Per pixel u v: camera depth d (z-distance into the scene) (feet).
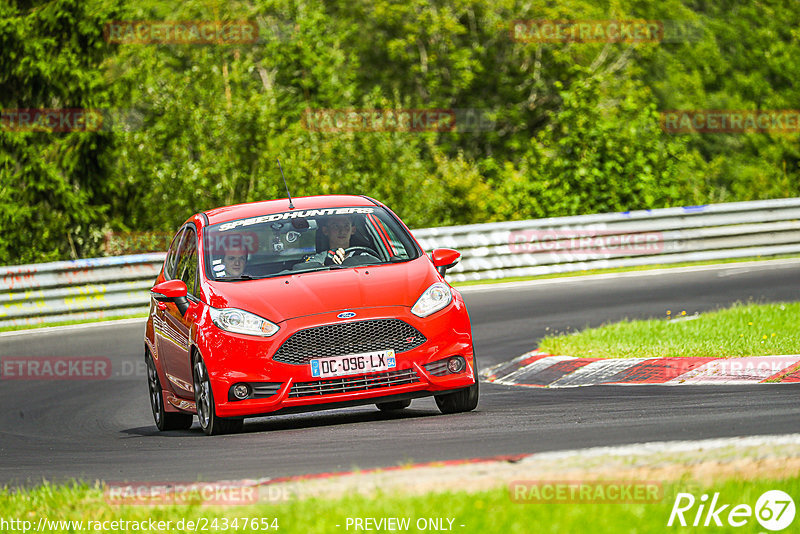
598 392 109.70
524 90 465.88
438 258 102.94
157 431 114.32
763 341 121.49
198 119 317.63
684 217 244.42
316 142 321.52
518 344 154.81
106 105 327.88
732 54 528.22
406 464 66.33
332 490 59.26
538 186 297.33
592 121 296.51
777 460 57.82
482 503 52.70
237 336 92.12
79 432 117.39
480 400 112.16
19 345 193.06
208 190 314.14
